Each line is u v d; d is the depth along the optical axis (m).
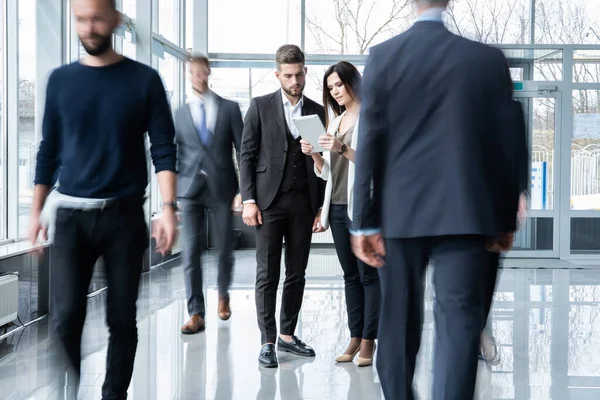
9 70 5.63
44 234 2.72
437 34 2.18
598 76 10.57
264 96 4.09
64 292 2.65
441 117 2.14
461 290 2.17
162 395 3.43
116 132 2.61
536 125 10.56
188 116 4.91
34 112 6.02
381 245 2.36
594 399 3.43
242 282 7.47
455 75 2.13
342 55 11.63
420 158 2.16
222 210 5.10
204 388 3.56
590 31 10.62
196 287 4.90
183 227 4.92
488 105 2.14
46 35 6.09
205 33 11.51
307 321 5.36
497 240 2.21
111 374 2.68
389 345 2.28
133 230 2.67
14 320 5.14
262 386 3.60
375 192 2.28
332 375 3.81
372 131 2.21
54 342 2.71
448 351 2.16
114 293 2.66
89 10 2.53
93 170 2.61
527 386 3.65
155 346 4.47
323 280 7.67
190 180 4.91
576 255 10.36
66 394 3.41
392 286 2.26
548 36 10.67
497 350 4.47
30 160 5.93
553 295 6.75
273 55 11.66
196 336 4.77
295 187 4.01
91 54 2.61
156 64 9.35
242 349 4.39
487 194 2.12
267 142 4.01
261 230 4.03
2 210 5.62
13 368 3.96
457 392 2.14
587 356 4.32
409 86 2.16
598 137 10.51
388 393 2.28
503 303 6.27
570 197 10.42
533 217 10.42
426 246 2.24
